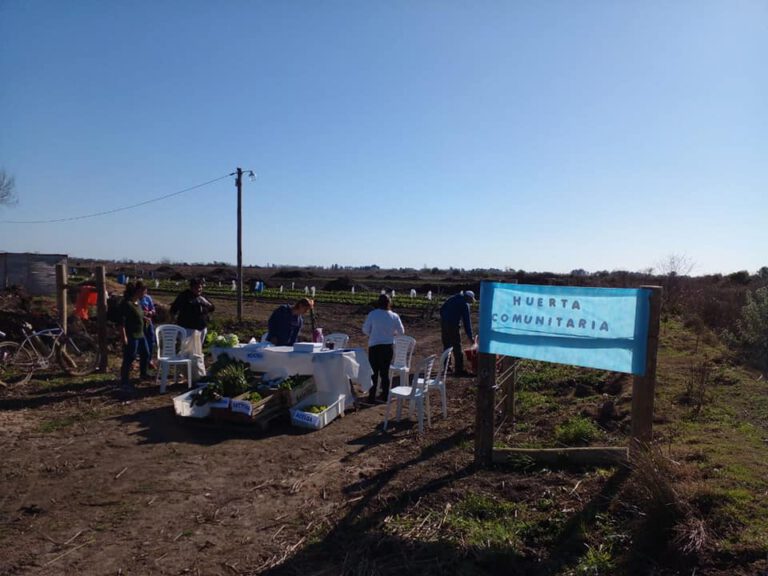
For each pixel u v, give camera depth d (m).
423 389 7.73
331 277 63.94
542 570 3.93
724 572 3.62
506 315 5.75
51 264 15.49
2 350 10.86
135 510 5.16
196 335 10.57
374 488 5.53
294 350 8.89
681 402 7.60
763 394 7.94
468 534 4.41
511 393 7.30
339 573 4.05
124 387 9.55
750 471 4.95
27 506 5.22
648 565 3.84
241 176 20.84
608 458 5.57
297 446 7.07
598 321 5.34
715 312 15.69
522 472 5.61
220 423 7.73
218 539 4.61
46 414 8.27
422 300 36.19
